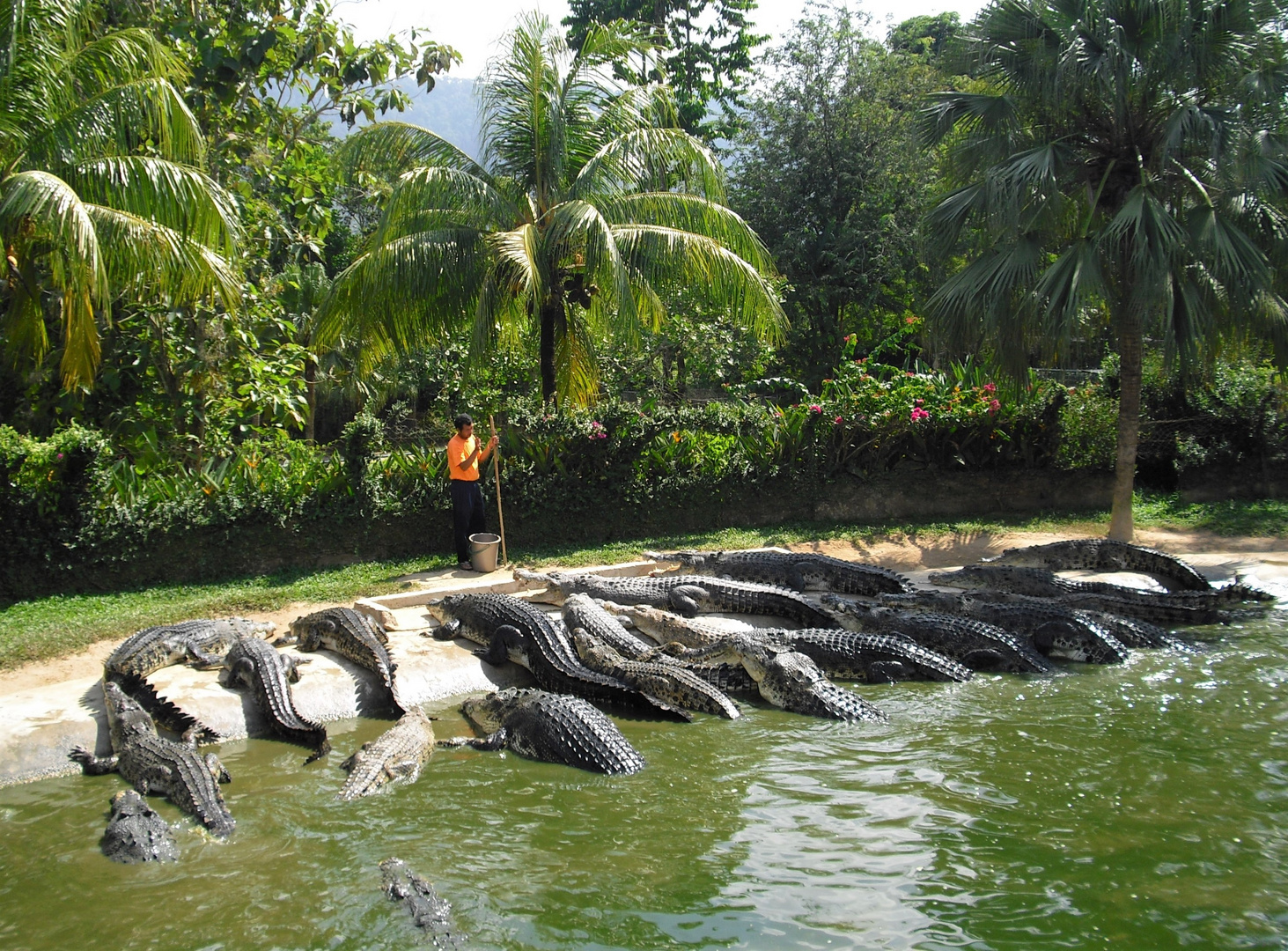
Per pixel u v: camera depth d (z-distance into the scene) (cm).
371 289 1210
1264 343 1227
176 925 454
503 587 1010
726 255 1269
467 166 1344
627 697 746
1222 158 1086
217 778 608
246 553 1071
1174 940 428
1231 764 614
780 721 721
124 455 1277
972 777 602
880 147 2541
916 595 977
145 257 965
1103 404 1562
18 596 946
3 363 1289
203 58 1449
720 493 1357
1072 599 976
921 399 1466
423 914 455
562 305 1398
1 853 527
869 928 441
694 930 443
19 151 962
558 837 537
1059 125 1236
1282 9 1094
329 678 762
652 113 1423
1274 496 1563
